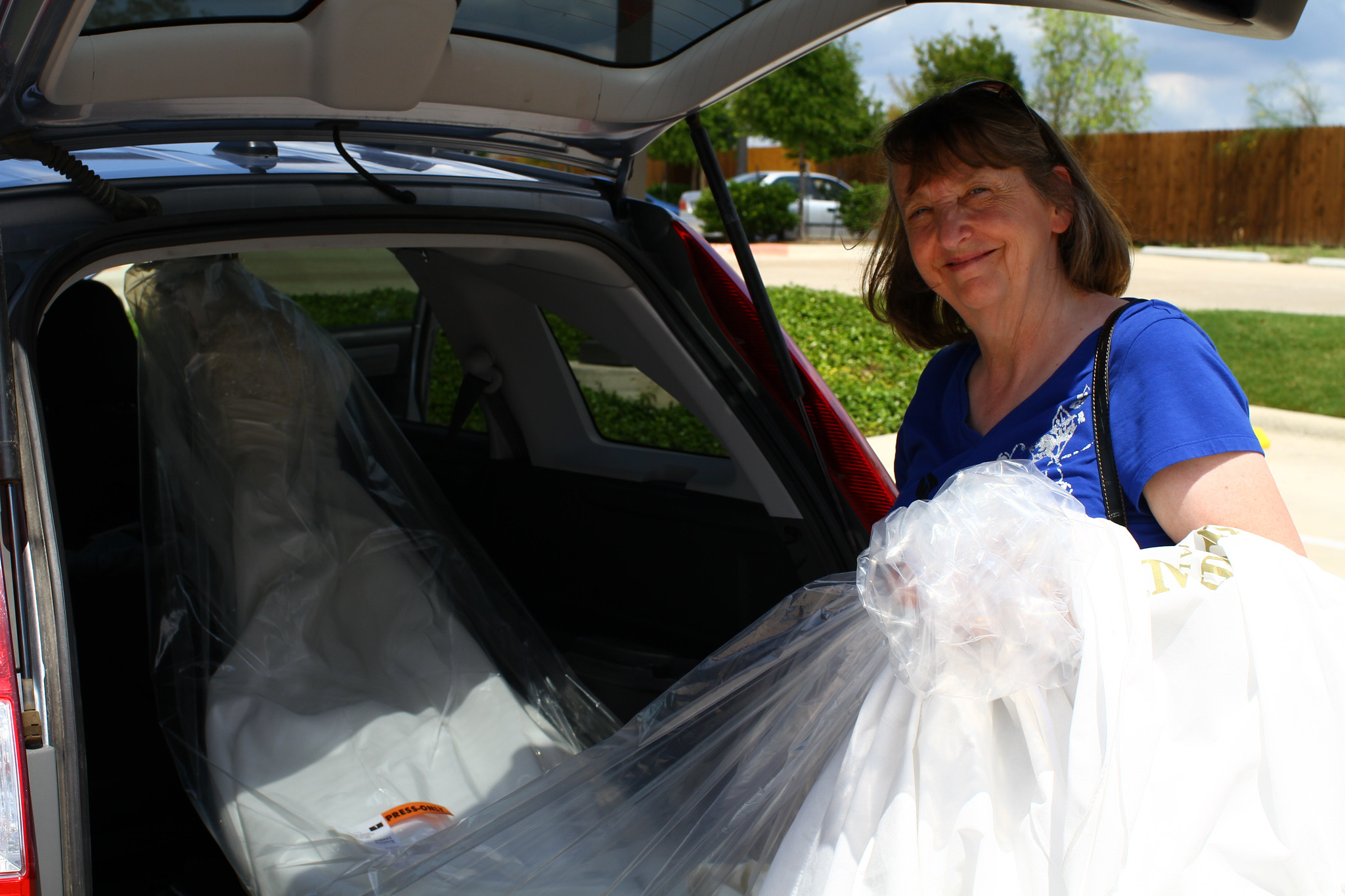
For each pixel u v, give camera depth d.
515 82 1.87
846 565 2.24
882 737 1.28
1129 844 1.15
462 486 3.02
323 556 2.01
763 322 2.14
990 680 1.21
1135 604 1.20
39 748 1.11
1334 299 14.73
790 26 1.80
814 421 2.29
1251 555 1.20
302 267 2.96
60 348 2.53
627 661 2.52
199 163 1.89
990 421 1.60
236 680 1.87
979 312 1.56
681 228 2.29
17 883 1.04
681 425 2.60
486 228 1.99
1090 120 26.95
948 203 1.54
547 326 2.73
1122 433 1.38
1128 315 1.43
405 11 1.50
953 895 1.22
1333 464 6.44
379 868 1.60
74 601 2.36
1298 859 1.12
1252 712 1.17
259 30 1.56
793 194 25.22
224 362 1.94
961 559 1.22
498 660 2.15
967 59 23.56
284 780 1.75
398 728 1.87
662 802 1.54
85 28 1.47
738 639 1.64
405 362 3.17
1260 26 1.42
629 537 2.66
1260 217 24.78
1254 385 8.52
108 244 1.61
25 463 1.29
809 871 1.28
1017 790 1.24
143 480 1.93
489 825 1.61
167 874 2.00
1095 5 1.47
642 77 2.01
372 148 2.14
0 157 1.59
